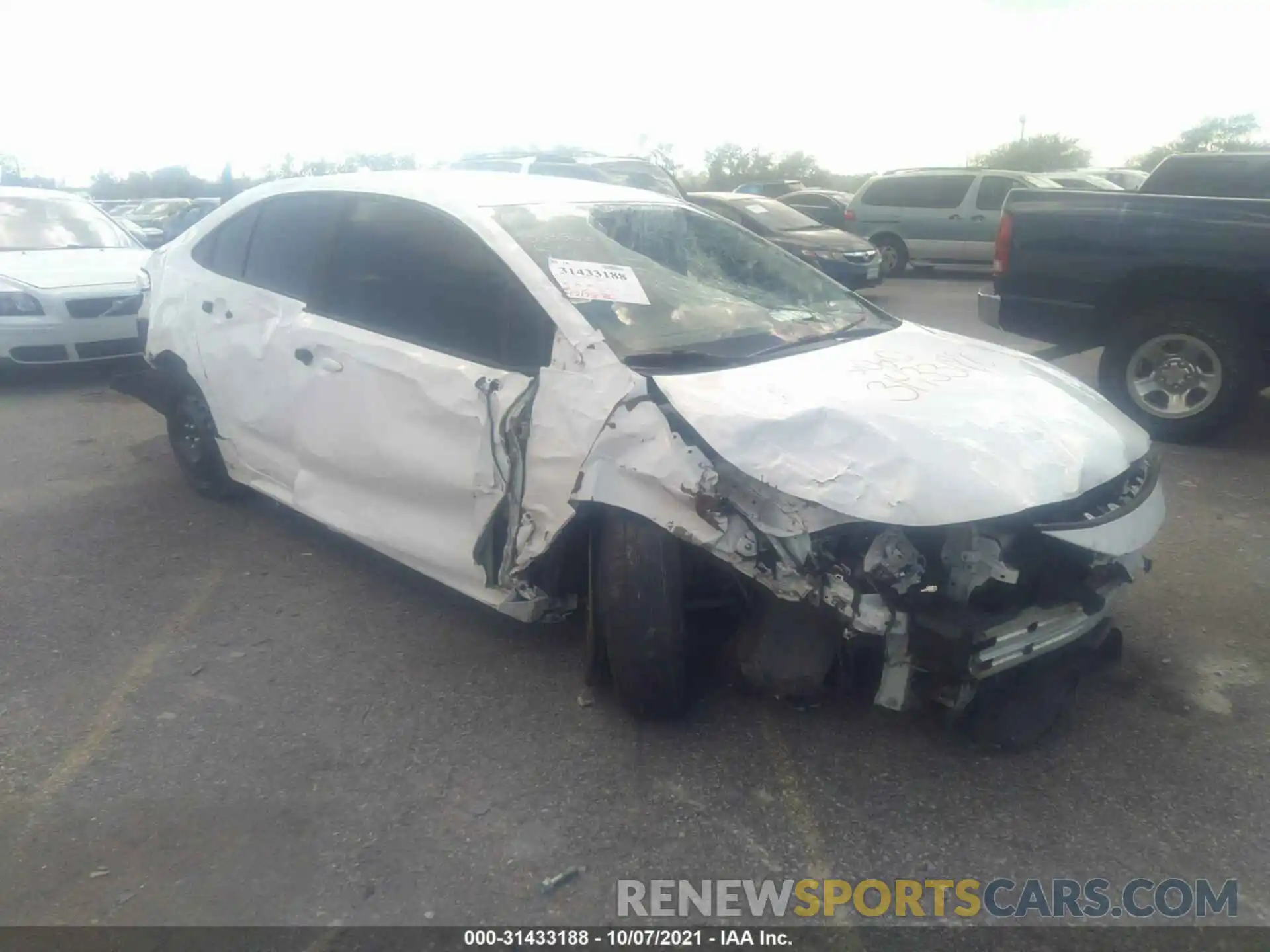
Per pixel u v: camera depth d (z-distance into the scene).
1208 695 3.58
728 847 2.84
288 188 4.70
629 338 3.38
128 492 5.71
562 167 13.64
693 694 3.56
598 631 3.33
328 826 2.92
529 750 3.27
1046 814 2.96
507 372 3.43
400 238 3.99
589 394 3.17
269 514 5.37
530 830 2.90
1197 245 6.31
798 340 3.72
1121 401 6.83
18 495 5.68
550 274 3.52
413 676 3.72
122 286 8.43
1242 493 5.63
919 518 2.77
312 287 4.35
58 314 8.10
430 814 2.97
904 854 2.81
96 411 7.57
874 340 3.88
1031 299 7.06
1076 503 3.09
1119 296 6.75
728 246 4.36
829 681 3.27
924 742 3.29
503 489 3.38
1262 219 6.10
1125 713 3.47
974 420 3.09
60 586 4.50
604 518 3.16
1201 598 4.31
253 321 4.59
